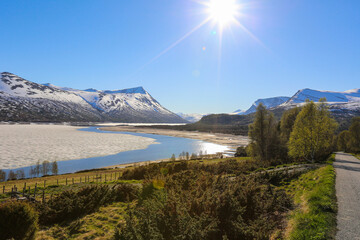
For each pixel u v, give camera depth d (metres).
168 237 6.26
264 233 6.56
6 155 69.19
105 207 13.67
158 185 14.62
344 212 7.95
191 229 6.11
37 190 20.53
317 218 7.30
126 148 97.88
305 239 6.04
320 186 12.03
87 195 13.78
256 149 42.91
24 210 7.98
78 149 86.94
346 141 67.19
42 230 10.05
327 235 6.06
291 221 7.94
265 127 41.94
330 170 18.64
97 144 105.25
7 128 191.62
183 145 120.81
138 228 6.19
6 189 22.84
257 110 42.59
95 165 62.16
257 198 9.52
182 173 17.64
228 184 10.88
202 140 153.38
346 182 13.87
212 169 25.98
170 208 7.33
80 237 9.19
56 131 182.62
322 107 33.91
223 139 162.50
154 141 139.75
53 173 48.41
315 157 35.56
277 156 40.09
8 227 7.61
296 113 48.06
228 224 7.14
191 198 8.37
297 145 33.78
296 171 20.67
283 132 48.12
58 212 11.25
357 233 6.16
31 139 113.62
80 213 12.08
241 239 6.89
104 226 10.38
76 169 57.41
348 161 30.47
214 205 7.73
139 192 15.55
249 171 24.92
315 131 32.53
